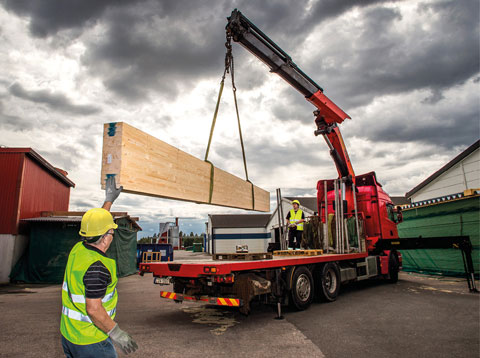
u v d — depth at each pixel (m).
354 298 7.46
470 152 12.87
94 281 1.88
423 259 13.12
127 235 14.79
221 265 4.71
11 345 4.21
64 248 11.75
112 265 2.09
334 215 8.88
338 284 7.36
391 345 4.08
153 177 4.02
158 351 3.89
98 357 1.96
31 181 12.94
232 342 4.23
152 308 6.63
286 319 5.50
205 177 5.33
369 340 4.29
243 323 5.26
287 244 9.16
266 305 6.85
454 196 11.79
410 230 14.34
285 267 5.91
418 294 7.94
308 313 5.95
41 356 3.81
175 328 4.96
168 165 4.35
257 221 39.03
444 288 8.95
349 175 8.90
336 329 4.82
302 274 6.34
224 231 36.34
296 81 7.52
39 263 11.55
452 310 6.10
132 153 3.66
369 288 9.04
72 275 1.95
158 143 4.18
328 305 6.67
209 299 5.15
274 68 7.17
